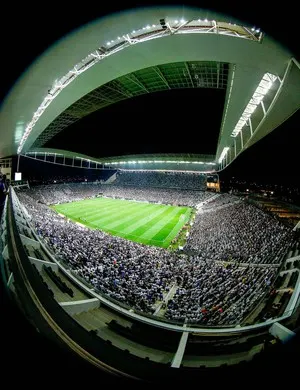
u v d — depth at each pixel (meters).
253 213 36.16
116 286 13.67
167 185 79.25
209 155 69.62
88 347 5.11
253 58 13.55
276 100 15.12
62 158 86.94
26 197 48.34
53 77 16.89
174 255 23.83
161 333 9.24
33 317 4.95
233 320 10.77
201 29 13.79
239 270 18.67
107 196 78.81
